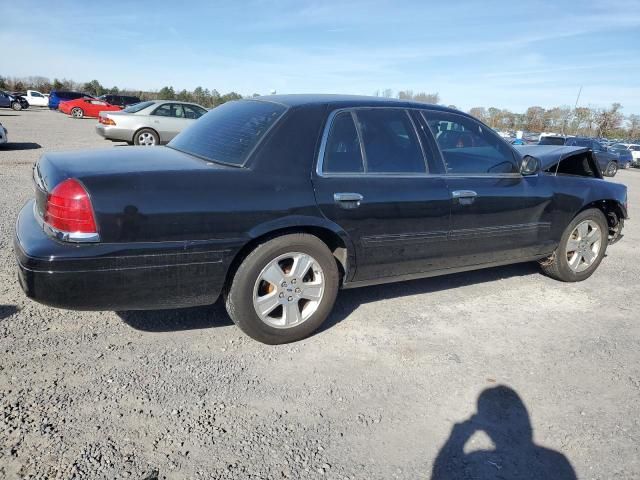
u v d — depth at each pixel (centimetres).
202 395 268
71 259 254
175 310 366
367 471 223
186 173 284
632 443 256
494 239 412
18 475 204
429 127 382
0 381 264
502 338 361
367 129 351
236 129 336
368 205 333
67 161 292
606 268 554
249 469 219
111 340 318
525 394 292
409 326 370
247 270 302
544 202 436
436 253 381
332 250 351
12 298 361
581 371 322
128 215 262
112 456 220
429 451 239
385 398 279
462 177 388
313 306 333
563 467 236
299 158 316
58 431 232
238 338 333
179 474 213
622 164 2795
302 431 247
